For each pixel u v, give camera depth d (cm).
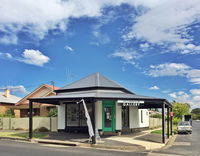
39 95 3819
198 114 14525
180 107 6050
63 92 2458
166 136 2270
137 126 2734
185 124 3206
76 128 2358
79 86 2408
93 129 1745
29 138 1925
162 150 1562
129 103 1920
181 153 1448
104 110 2295
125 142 1781
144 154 1386
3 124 2931
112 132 2291
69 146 1664
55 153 1316
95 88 2295
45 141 1808
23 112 4084
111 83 2425
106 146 1622
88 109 2320
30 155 1237
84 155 1283
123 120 2488
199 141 2156
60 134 2208
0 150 1379
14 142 1806
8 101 4503
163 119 1933
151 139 2064
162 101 1958
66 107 2450
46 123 2688
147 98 1942
